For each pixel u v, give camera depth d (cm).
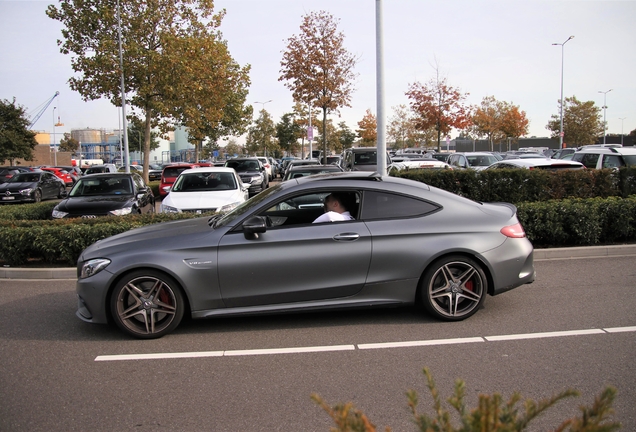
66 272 802
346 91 2380
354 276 534
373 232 534
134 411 369
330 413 179
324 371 433
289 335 523
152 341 515
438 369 431
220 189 1274
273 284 527
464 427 173
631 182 1119
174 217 914
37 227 838
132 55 2258
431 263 541
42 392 402
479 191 1121
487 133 5856
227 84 2709
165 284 516
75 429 345
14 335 538
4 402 386
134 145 7875
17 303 661
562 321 545
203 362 459
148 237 545
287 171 1419
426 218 548
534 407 177
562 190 1120
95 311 518
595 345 478
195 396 391
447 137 3784
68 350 494
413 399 187
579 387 392
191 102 2481
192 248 518
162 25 2348
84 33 2312
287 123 5725
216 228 541
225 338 519
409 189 564
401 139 6369
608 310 578
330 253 528
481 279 545
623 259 834
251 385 409
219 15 2495
